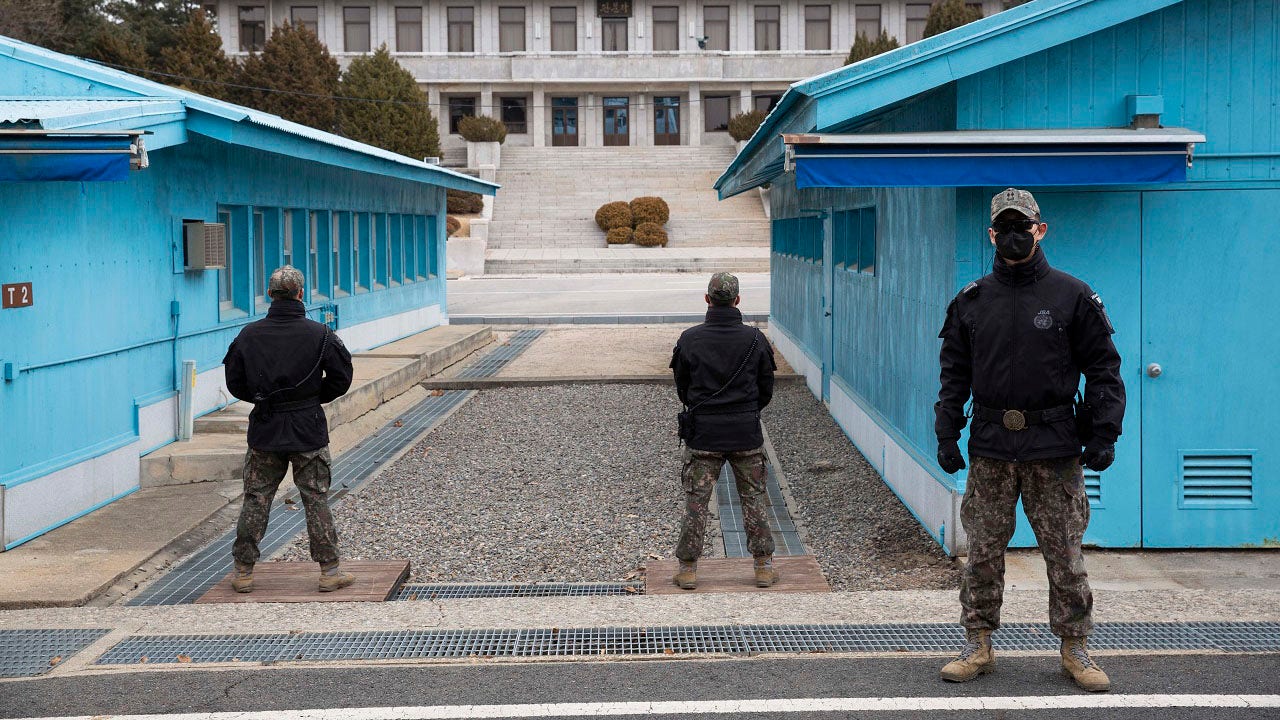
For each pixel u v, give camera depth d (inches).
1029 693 184.9
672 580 276.8
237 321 474.6
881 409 399.9
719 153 2176.4
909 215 349.1
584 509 371.9
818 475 414.0
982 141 257.1
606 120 2373.3
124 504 358.0
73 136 273.4
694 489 265.6
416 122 1876.2
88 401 350.0
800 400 562.6
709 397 262.1
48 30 1737.2
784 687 190.5
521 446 466.9
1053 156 260.7
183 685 195.6
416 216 806.5
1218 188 295.4
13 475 310.5
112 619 239.8
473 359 730.2
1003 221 181.5
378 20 2315.5
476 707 184.1
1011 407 183.2
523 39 2336.4
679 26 2338.8
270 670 203.3
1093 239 295.9
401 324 747.4
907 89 283.9
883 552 317.1
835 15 2329.0
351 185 649.0
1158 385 299.3
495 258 1579.7
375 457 450.3
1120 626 218.5
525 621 232.4
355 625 231.3
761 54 2316.7
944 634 217.6
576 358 720.3
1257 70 295.1
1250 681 188.7
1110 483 301.7
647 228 1710.1
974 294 188.4
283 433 261.6
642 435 483.8
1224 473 301.0
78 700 189.0
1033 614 228.2
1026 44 284.8
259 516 266.8
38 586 273.1
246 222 486.9
